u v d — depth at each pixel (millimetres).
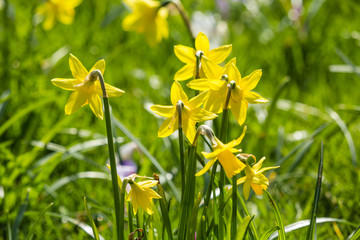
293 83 6117
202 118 1947
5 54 5586
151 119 5047
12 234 2799
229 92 1923
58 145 4328
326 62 6504
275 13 8516
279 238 2229
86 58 6203
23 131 4535
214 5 8445
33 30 6242
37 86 5027
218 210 2174
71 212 3537
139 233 2145
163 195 2096
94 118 5148
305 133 4777
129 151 4047
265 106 5207
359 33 6828
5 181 3461
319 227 3254
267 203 3438
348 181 3857
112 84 5766
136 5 4680
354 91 5895
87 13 8141
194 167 1979
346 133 4020
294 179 4145
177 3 4523
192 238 1989
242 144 4102
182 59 2299
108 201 3564
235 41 7355
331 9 7707
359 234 2393
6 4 5832
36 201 3479
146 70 6281
